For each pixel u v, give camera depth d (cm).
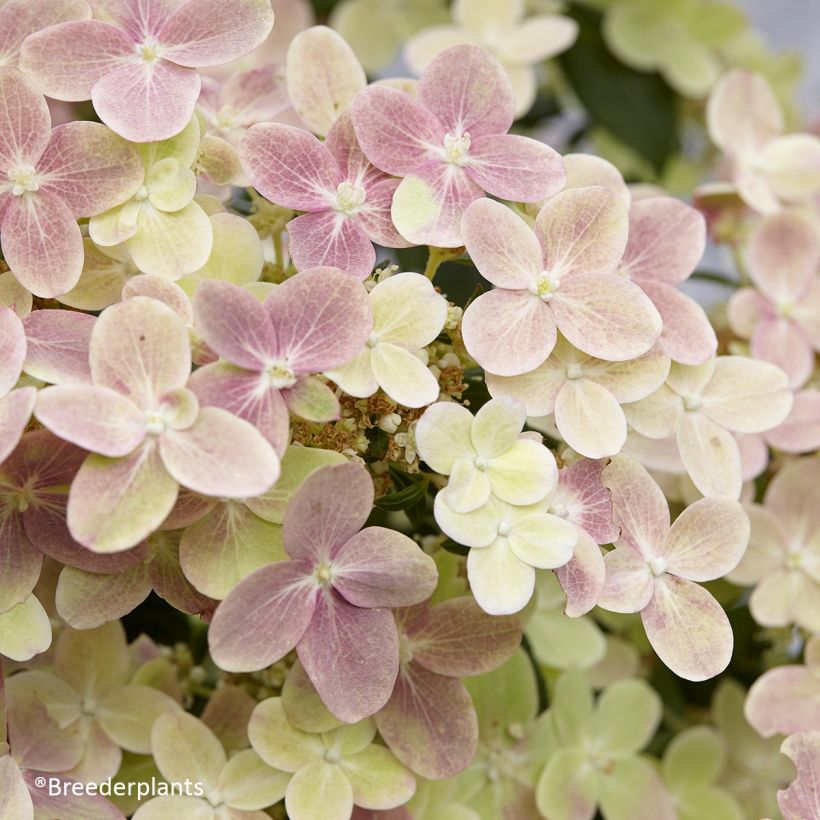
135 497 53
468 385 58
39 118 56
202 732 58
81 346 55
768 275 65
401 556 55
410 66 69
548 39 69
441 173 57
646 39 77
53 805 57
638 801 63
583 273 56
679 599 56
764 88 69
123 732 59
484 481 55
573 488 56
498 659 57
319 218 56
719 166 75
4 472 54
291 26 70
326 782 57
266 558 55
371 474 57
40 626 55
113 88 56
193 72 57
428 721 57
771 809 65
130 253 56
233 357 54
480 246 56
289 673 57
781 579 62
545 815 61
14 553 55
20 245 56
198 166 58
